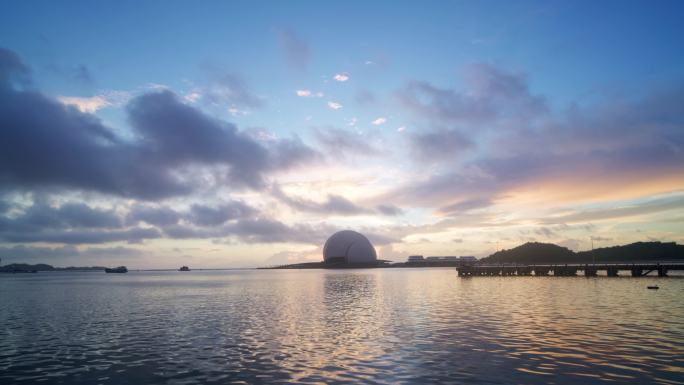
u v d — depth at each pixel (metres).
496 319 34.06
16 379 19.94
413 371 19.64
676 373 18.80
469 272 115.25
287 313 40.69
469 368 19.95
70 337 29.88
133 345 26.83
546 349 23.30
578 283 73.25
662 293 52.22
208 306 47.94
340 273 170.38
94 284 107.50
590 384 17.50
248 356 23.22
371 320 35.06
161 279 142.12
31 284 111.00
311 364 21.27
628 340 25.17
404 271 184.50
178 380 19.20
